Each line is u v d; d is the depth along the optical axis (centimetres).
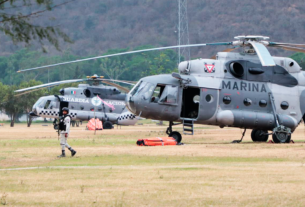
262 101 9312
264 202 3400
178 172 4775
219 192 3747
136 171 4869
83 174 4688
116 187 3984
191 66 9094
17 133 13850
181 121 9056
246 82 9288
